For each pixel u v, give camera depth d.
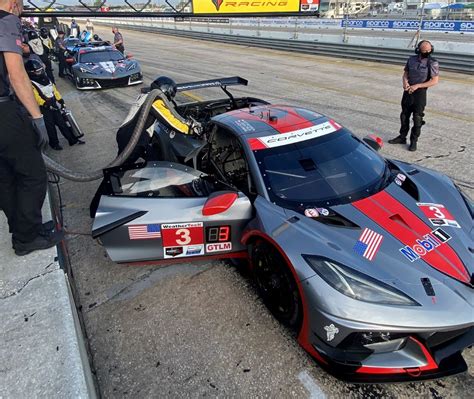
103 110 9.45
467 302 2.23
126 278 3.51
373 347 2.30
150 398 2.38
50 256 3.08
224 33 25.64
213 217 3.05
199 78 12.41
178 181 3.37
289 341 2.72
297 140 3.30
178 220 3.12
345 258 2.39
